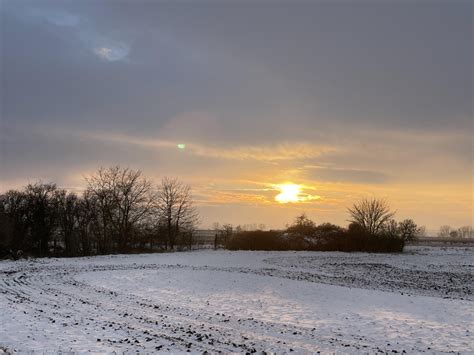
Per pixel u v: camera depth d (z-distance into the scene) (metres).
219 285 22.44
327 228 59.56
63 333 11.97
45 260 38.56
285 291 20.84
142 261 37.41
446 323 14.46
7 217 53.25
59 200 61.03
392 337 12.64
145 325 13.41
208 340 11.84
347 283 25.48
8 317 13.88
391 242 58.31
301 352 10.88
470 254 54.84
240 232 61.53
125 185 59.59
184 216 66.25
